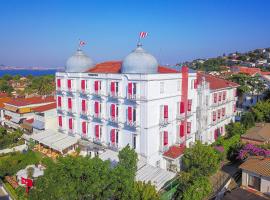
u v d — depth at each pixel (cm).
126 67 4347
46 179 2444
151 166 4153
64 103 5656
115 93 4512
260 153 4109
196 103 5322
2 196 3997
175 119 4803
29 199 2514
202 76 6259
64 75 5512
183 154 4244
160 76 4253
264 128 5325
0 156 5378
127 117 4388
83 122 5216
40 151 5488
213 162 3731
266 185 3228
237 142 4928
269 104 6581
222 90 6031
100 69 5325
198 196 3123
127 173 2809
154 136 4328
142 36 4441
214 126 5888
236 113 7806
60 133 5688
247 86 9188
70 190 2314
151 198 2695
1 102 8112
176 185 3669
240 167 3441
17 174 4366
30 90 13225
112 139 4669
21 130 6619
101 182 2481
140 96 4150
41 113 6075
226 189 3656
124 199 2641
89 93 5006
